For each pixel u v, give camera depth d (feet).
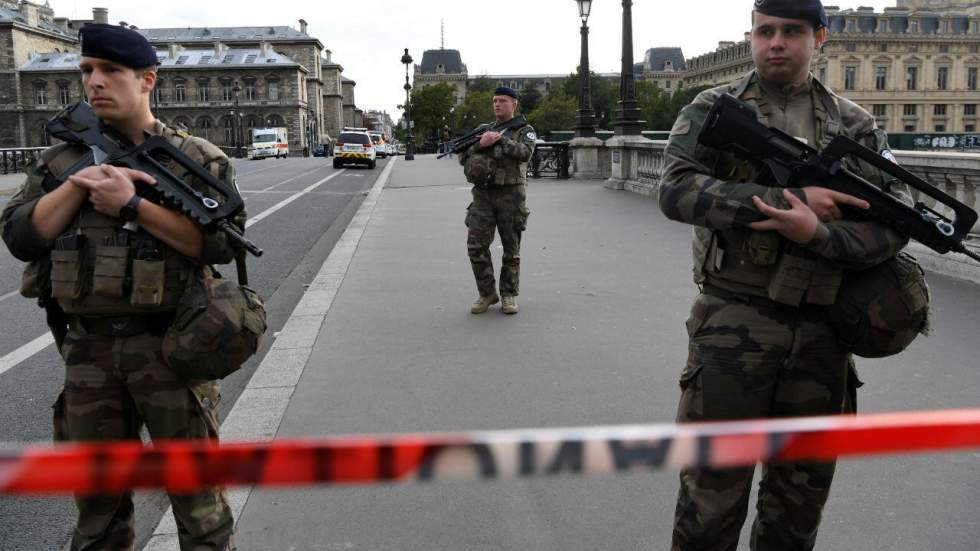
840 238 7.06
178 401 7.69
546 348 18.93
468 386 16.25
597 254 31.83
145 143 7.66
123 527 7.93
